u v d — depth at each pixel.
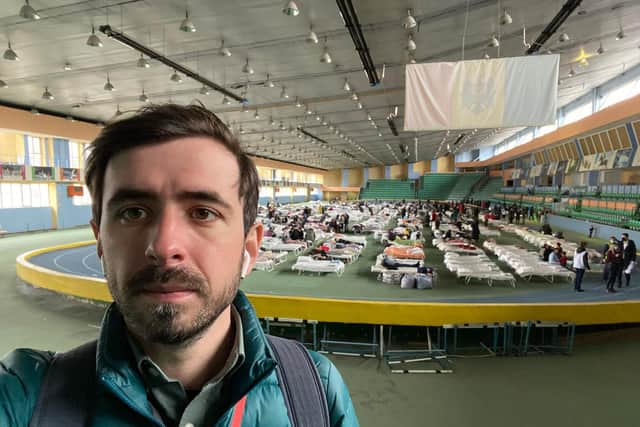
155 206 0.63
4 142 20.86
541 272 10.84
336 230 23.02
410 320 7.46
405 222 25.39
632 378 6.16
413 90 8.51
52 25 10.12
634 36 14.70
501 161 45.62
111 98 18.11
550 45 14.58
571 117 28.64
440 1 10.03
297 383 0.81
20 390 0.61
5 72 13.59
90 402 0.64
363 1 9.93
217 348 0.77
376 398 5.57
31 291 10.95
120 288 0.61
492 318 7.39
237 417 0.72
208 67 14.60
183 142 0.65
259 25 10.83
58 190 25.25
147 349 0.71
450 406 5.35
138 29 10.70
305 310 7.78
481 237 20.67
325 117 26.72
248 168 0.80
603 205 20.78
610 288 9.80
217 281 0.64
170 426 0.70
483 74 8.24
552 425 4.88
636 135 17.31
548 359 6.92
